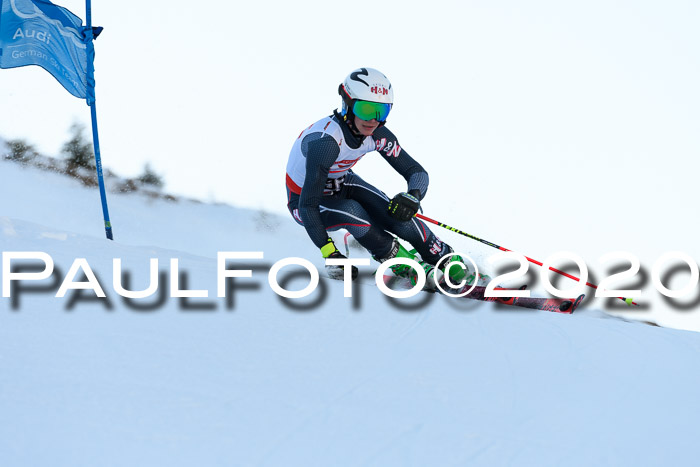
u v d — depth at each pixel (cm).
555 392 877
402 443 729
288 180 1557
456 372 909
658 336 1138
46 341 891
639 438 779
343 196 1565
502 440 749
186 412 750
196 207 3130
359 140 1448
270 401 788
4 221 1436
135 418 730
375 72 1397
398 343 988
